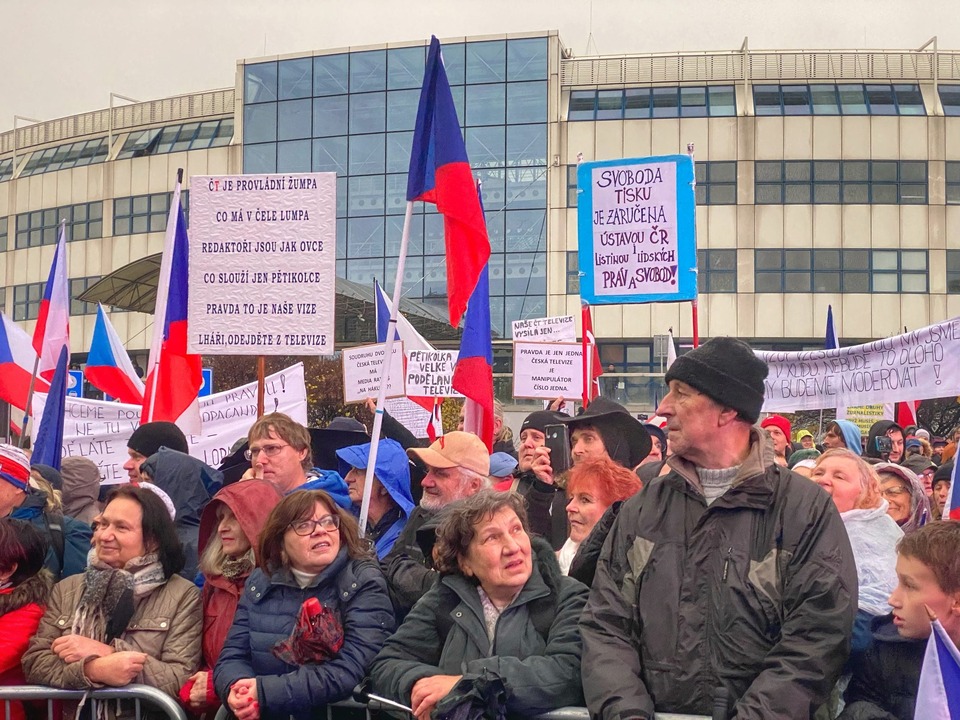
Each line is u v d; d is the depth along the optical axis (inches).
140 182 1913.1
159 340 289.9
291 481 198.2
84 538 192.4
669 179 295.1
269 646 153.2
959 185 1656.0
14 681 165.3
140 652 159.5
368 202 1781.5
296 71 1833.2
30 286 2015.3
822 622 122.0
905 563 130.0
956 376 296.2
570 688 139.5
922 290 1644.9
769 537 127.1
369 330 1558.8
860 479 162.6
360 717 155.2
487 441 268.2
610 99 1742.1
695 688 126.2
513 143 1726.1
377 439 201.8
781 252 1667.1
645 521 134.8
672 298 293.7
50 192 2000.5
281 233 234.7
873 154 1662.2
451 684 140.9
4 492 181.8
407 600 173.8
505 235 1712.6
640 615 131.2
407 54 1792.6
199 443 354.9
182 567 169.5
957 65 1717.5
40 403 363.6
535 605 146.5
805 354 321.4
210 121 1927.9
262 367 236.4
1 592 163.5
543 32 1734.7
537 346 403.2
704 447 131.3
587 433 231.8
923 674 120.1
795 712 118.8
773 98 1706.4
